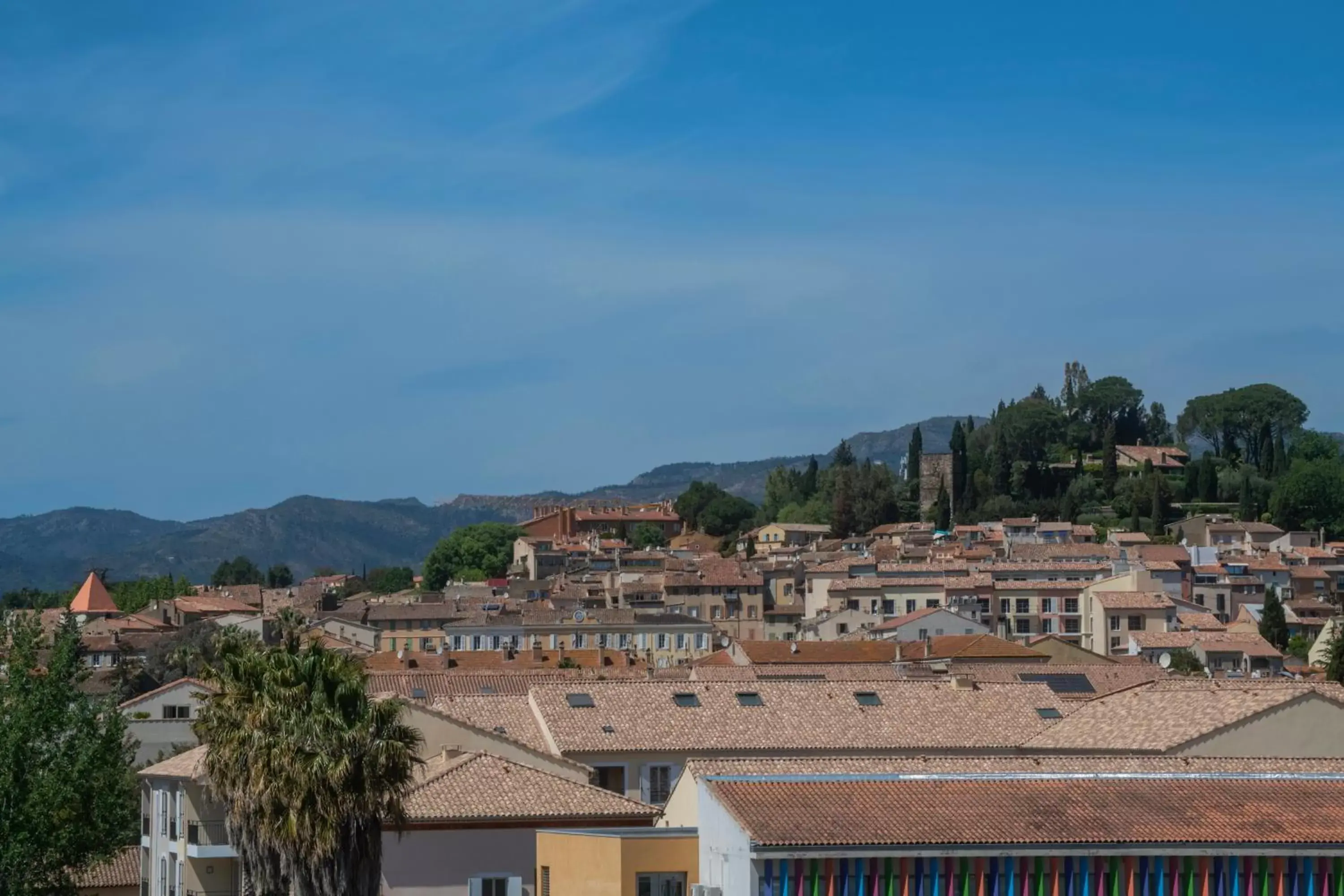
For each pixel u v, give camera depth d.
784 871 66.38
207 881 94.75
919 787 72.62
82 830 90.81
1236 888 69.12
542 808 82.50
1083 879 68.25
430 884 81.00
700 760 81.25
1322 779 76.25
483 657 196.88
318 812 72.62
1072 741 94.62
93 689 194.38
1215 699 94.06
